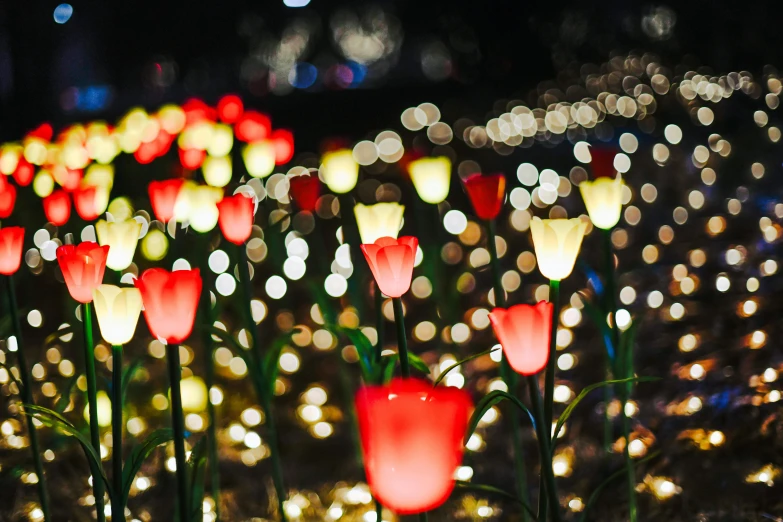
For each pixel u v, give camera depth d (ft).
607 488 9.20
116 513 7.07
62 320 15.69
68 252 7.18
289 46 51.88
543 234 6.97
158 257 15.16
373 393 6.11
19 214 15.66
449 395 5.92
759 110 21.34
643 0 38.91
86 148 15.74
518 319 6.52
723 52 30.09
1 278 13.20
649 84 34.35
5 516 9.46
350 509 9.58
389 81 50.75
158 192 9.37
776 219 14.07
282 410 12.12
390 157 28.58
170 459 9.83
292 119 38.78
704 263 14.12
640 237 17.26
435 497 5.82
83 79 39.81
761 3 27.04
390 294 6.84
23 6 28.99
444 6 42.45
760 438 9.43
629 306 13.46
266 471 10.38
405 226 21.33
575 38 40.57
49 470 10.04
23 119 29.09
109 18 41.55
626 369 8.04
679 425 9.76
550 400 6.98
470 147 28.99
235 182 14.84
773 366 10.11
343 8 53.52
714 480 9.14
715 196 17.84
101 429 10.11
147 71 43.68
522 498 8.80
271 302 16.62
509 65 41.14
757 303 11.22
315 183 9.96
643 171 21.90
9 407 11.23
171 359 6.84
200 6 45.37
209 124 13.56
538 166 25.67
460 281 11.01
